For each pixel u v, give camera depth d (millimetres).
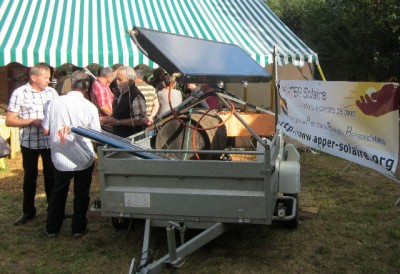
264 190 3820
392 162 4945
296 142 9547
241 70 4512
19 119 5176
